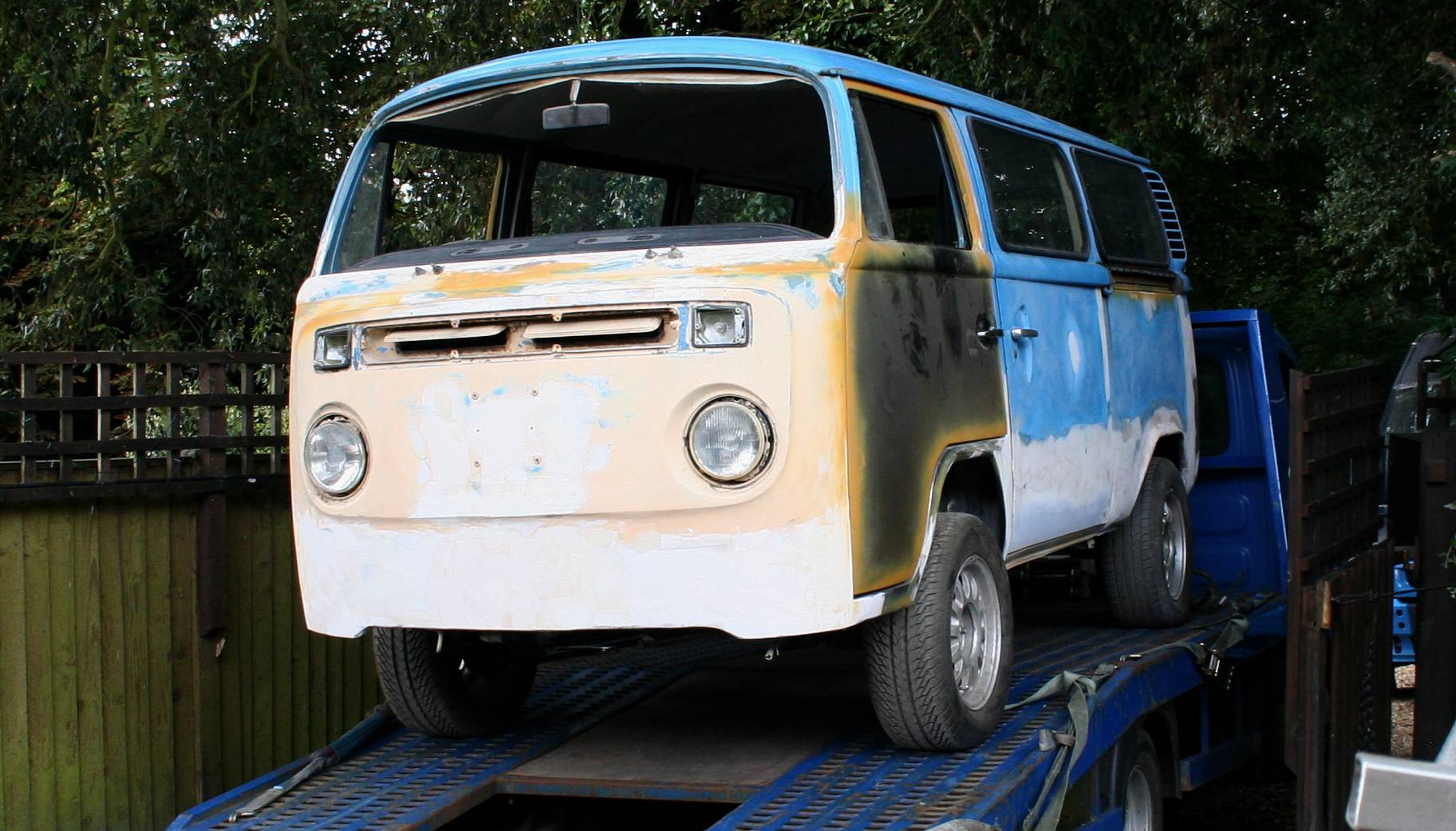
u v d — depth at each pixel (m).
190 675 6.57
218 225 11.35
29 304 16.31
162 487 6.37
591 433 3.92
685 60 4.46
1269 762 7.11
